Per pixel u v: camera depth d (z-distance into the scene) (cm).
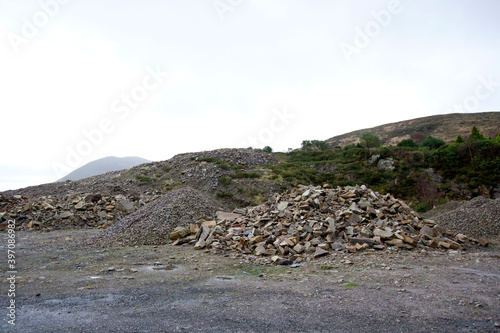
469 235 1349
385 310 463
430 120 8538
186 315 444
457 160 3206
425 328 401
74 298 519
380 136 8656
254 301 508
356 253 905
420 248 976
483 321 423
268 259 866
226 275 703
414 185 3058
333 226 1022
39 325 406
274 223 1116
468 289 572
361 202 1203
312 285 610
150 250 1012
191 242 1117
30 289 567
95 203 1948
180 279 654
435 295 535
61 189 2866
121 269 742
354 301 506
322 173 3503
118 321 421
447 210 1997
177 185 2980
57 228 1599
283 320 425
